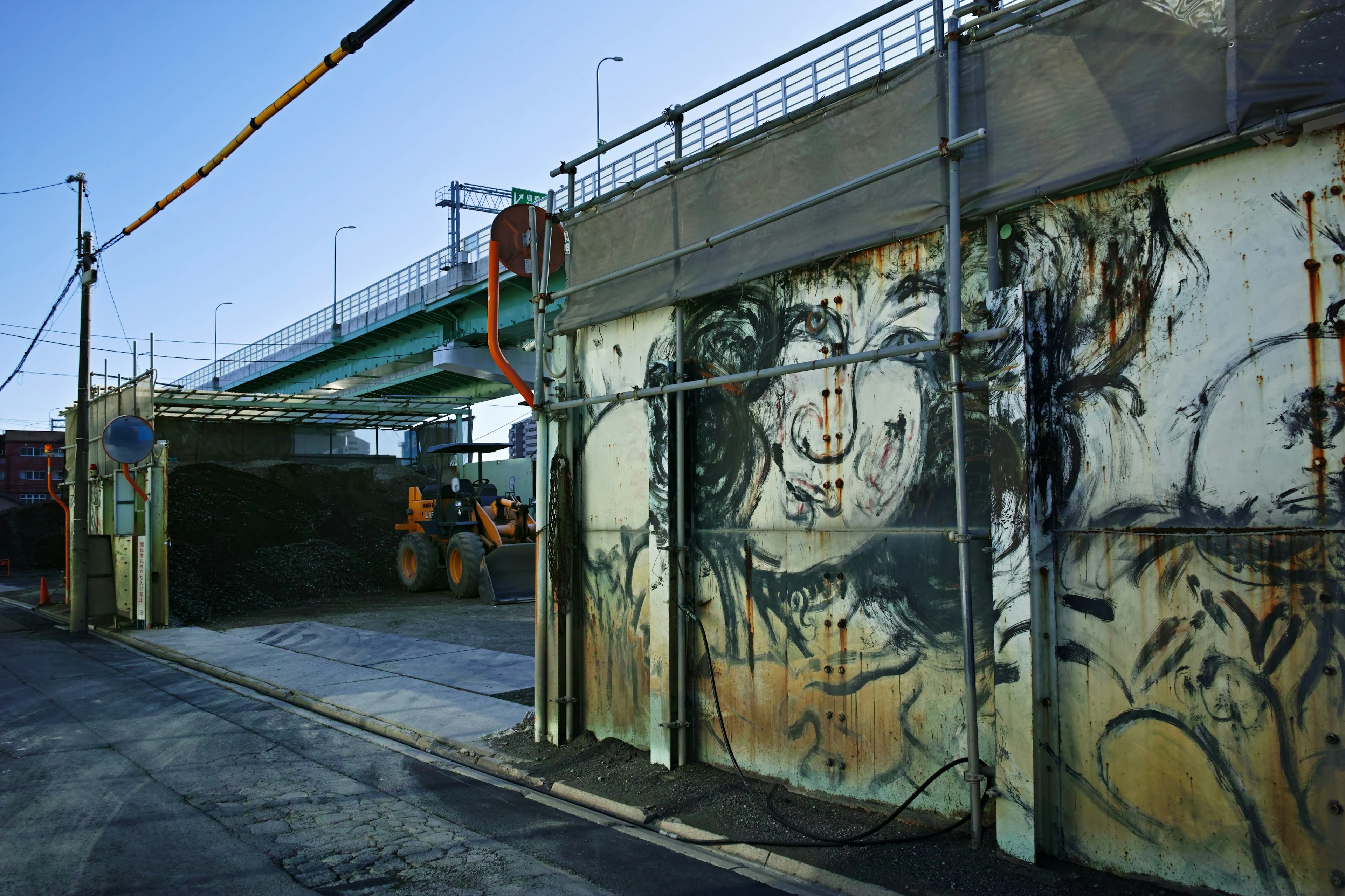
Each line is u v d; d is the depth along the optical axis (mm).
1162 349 3840
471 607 16516
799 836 4707
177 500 21750
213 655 11773
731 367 5812
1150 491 3846
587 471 6938
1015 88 4273
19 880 4371
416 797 5797
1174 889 3703
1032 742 4020
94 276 15750
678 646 5949
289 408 26766
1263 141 3553
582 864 4574
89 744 7211
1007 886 3910
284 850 4789
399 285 32000
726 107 5949
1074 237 4125
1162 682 3768
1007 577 4133
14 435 63781
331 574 20422
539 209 7207
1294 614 3426
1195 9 3672
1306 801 3379
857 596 4977
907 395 4789
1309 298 3451
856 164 4980
